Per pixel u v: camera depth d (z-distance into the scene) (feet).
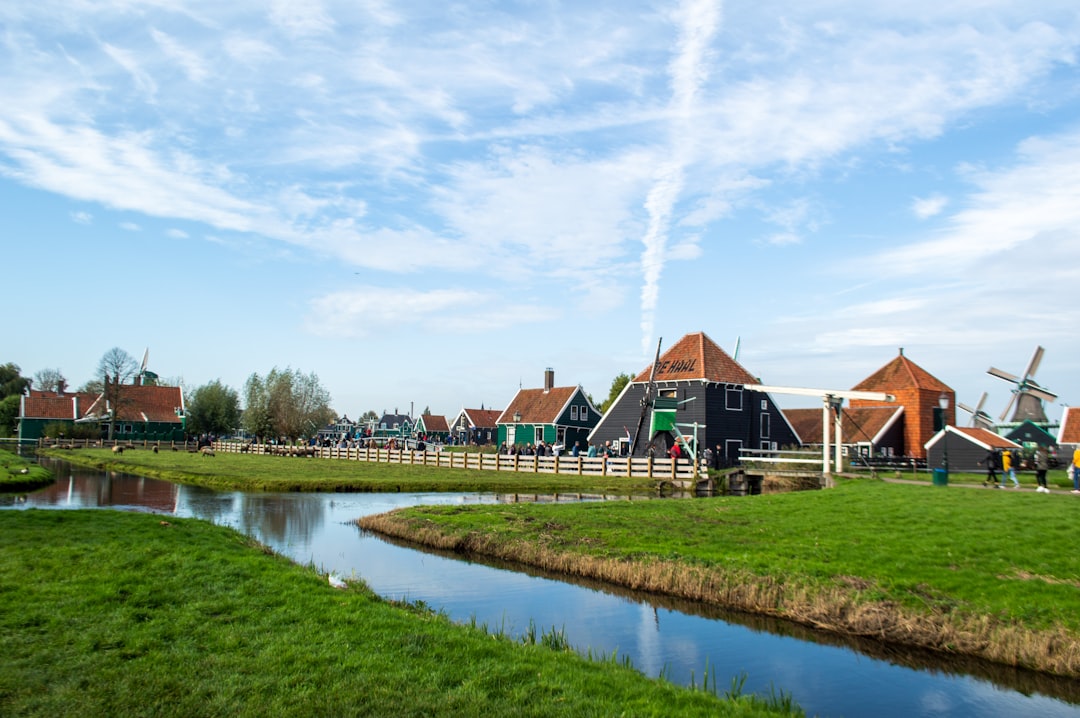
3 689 24.06
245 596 36.17
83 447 256.73
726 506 78.38
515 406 252.21
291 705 23.30
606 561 54.24
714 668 36.04
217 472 133.90
